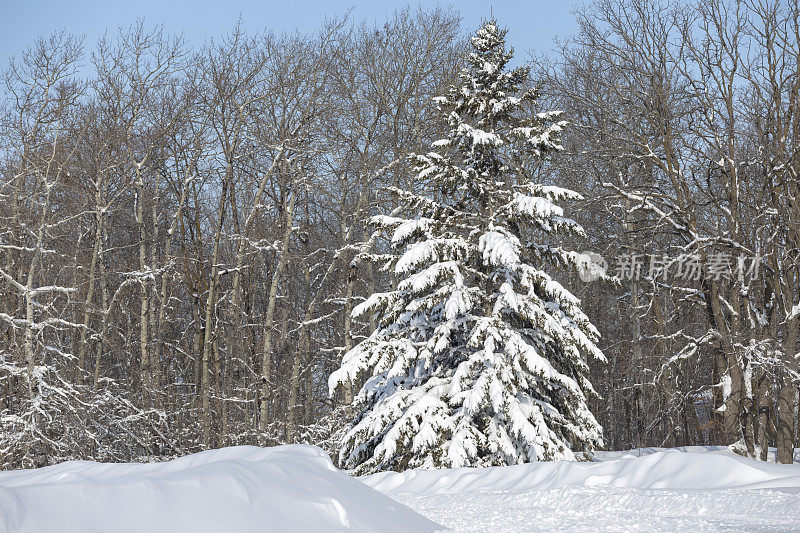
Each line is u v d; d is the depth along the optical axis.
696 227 24.80
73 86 29.80
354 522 5.39
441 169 20.39
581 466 11.23
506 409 17.83
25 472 6.02
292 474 5.77
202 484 5.10
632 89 25.95
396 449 18.03
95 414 26.64
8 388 25.97
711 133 24.80
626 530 7.04
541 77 29.69
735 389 23.83
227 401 30.53
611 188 27.19
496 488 11.61
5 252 28.23
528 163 27.64
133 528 4.57
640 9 25.67
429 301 18.78
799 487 8.48
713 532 6.70
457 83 30.25
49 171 29.52
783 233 23.39
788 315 22.80
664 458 10.50
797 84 23.11
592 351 18.55
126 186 30.66
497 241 18.08
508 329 18.22
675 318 29.86
